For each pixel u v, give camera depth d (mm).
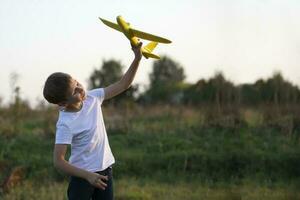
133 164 18812
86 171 7824
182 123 25109
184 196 14805
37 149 21094
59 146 7906
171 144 21141
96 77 43125
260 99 26406
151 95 45500
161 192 15484
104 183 7824
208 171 18266
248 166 18172
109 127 23859
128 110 28766
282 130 21766
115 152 20375
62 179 17375
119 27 7961
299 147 19625
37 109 28734
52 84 7898
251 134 21844
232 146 20188
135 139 22047
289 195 14758
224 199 14609
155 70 55156
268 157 18328
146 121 26969
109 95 8375
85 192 8023
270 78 26031
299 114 22703
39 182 16797
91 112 8094
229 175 17906
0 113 25266
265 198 14516
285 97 24266
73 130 7934
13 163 18812
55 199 14219
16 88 25625
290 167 17953
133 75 8344
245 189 15773
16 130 23234
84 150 7988
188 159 18828
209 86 26500
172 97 44844
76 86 7996
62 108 8039
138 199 14703
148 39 7730
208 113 23609
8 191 15461
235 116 23266
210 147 20422
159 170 18625
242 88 26094
